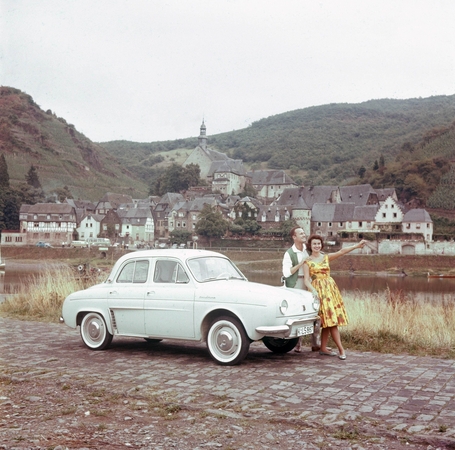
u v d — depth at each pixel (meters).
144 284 8.63
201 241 106.00
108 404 5.82
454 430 4.73
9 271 63.97
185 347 9.36
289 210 112.44
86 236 119.31
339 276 72.38
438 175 137.75
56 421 5.25
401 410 5.38
